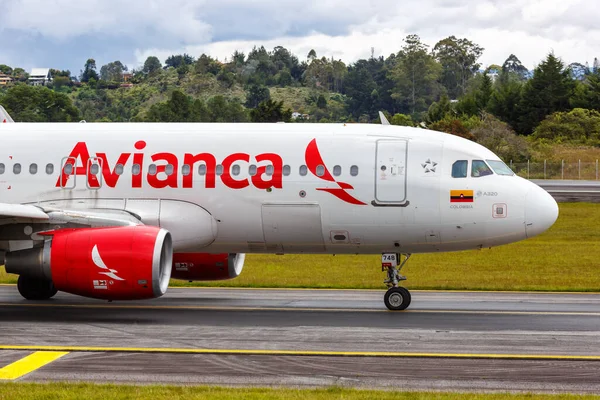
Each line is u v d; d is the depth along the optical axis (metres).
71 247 57.16
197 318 58.34
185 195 63.72
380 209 62.00
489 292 74.00
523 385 39.59
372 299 68.88
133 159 64.62
